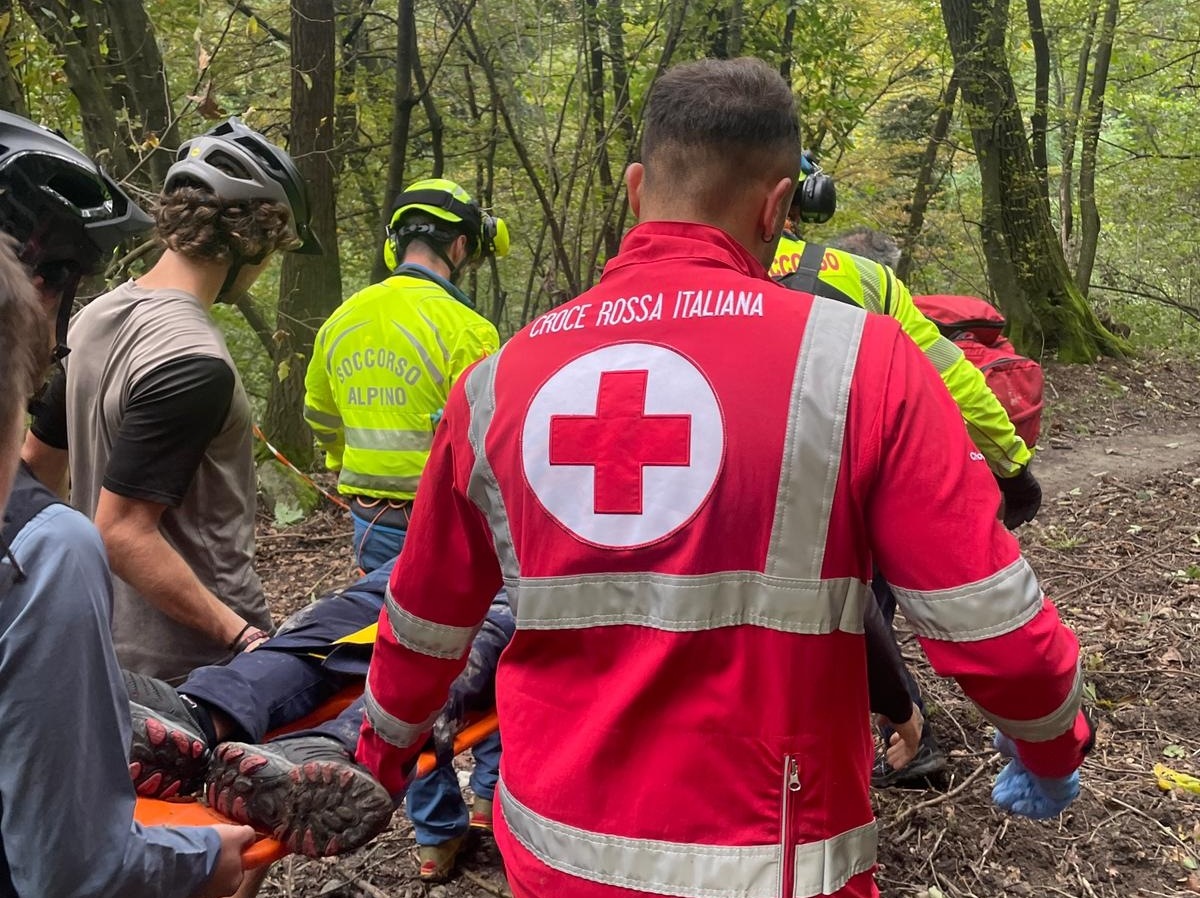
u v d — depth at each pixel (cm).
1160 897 290
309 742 186
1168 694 407
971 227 1602
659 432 131
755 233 148
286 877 303
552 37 977
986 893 291
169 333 203
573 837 133
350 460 311
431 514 151
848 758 133
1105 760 360
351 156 1130
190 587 206
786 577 127
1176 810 329
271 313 1141
